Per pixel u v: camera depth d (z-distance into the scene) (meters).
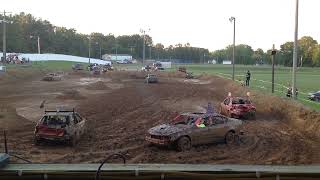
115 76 95.75
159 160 18.86
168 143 20.56
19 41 189.38
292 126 28.84
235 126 23.05
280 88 56.41
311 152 20.69
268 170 7.95
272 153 20.50
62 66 136.75
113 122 29.33
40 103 40.62
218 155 20.00
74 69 115.88
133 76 96.56
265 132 26.22
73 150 20.69
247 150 21.14
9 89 56.69
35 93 51.50
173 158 19.28
